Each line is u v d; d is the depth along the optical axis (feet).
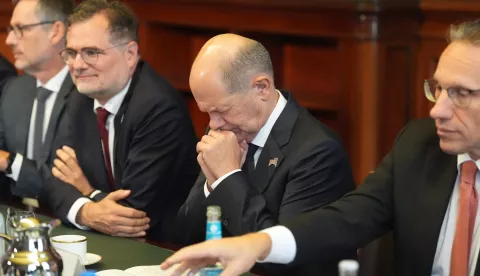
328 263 14.23
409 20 22.67
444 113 11.81
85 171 17.93
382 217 13.12
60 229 16.53
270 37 25.16
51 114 19.62
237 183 14.34
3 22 30.14
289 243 12.13
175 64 27.61
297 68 25.05
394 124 23.00
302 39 24.84
